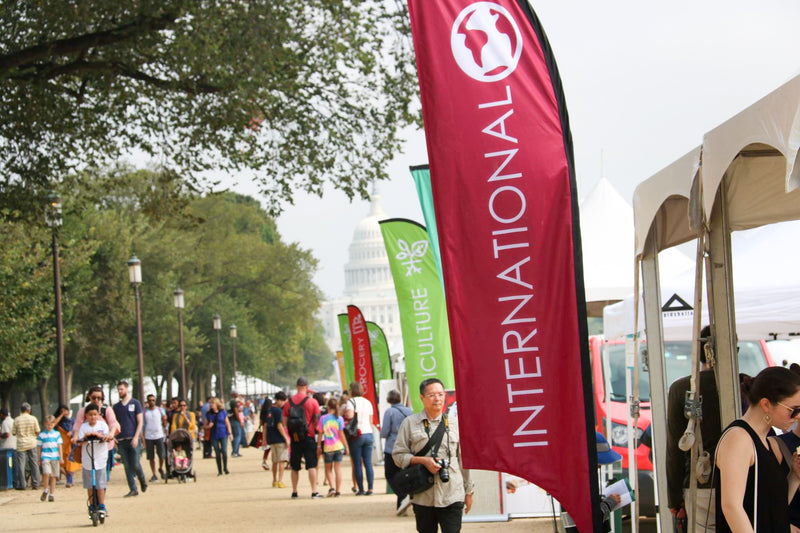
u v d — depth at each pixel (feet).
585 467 22.35
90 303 182.80
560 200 22.67
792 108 18.79
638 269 31.04
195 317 290.56
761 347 55.11
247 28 58.34
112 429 64.85
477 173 22.85
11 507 80.28
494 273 22.71
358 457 77.41
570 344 22.49
